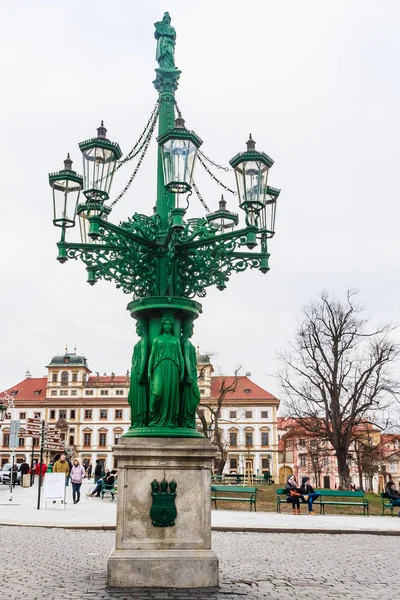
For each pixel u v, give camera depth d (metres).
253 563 10.27
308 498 22.28
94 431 102.00
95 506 23.03
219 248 8.23
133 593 7.13
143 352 8.55
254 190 8.09
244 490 23.16
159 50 9.91
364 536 16.06
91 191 7.78
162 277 8.67
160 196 9.04
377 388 42.31
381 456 51.19
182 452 8.02
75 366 104.44
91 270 8.73
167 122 9.48
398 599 7.25
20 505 22.92
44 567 9.28
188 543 7.83
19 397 104.88
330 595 7.39
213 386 103.19
